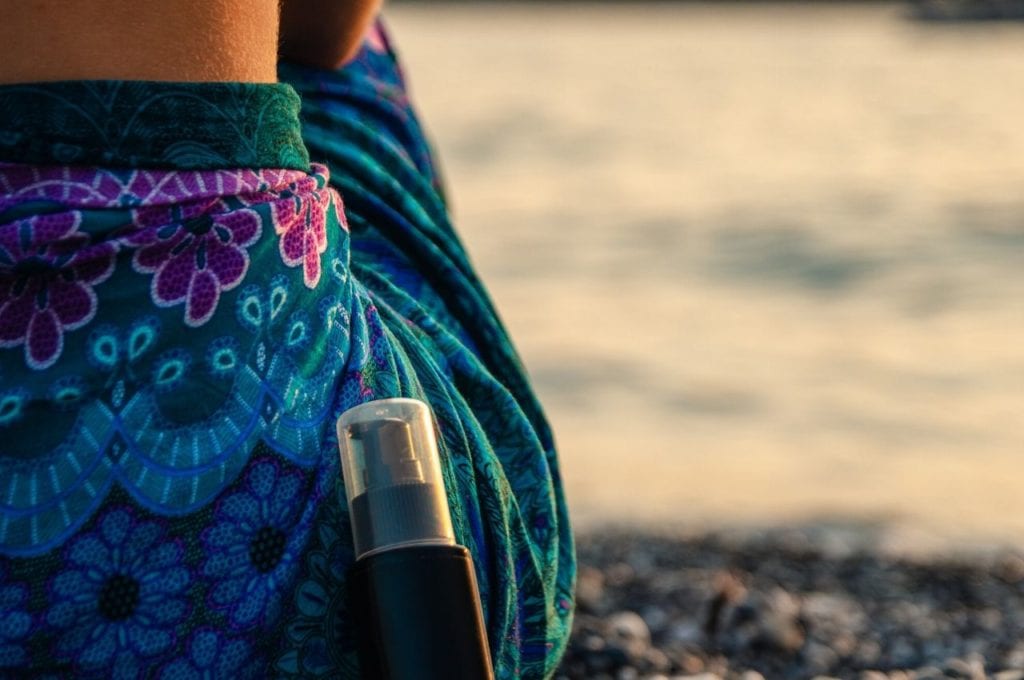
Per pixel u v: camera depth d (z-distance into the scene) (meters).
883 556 5.64
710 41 102.31
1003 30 98.50
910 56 75.62
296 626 1.54
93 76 1.45
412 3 160.88
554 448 2.04
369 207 1.97
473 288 2.04
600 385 11.72
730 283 16.36
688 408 10.98
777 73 62.66
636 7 159.75
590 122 37.75
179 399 1.47
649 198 23.70
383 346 1.67
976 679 3.15
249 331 1.51
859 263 17.20
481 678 1.40
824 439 10.01
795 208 22.08
